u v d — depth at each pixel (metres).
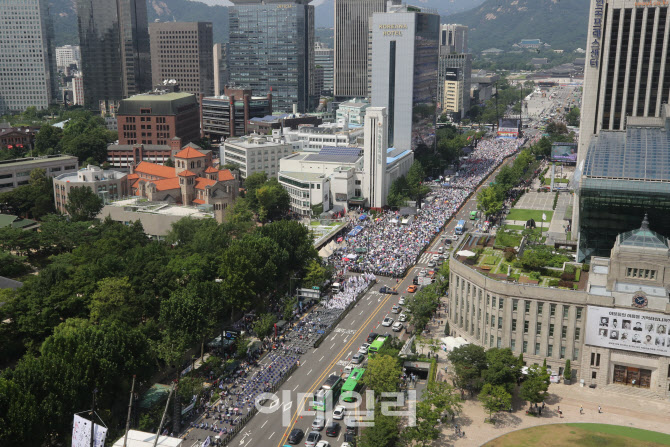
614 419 165.00
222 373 189.12
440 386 165.50
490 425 162.50
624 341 174.88
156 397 169.88
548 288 184.00
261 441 158.00
